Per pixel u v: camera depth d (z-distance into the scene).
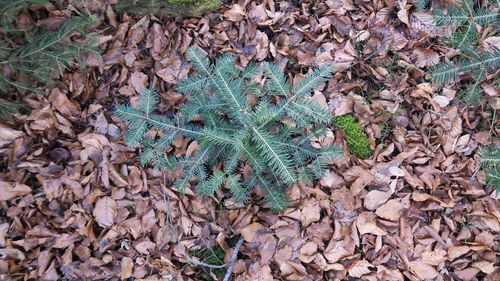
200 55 0.90
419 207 0.97
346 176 0.97
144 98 0.88
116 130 0.98
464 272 0.93
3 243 0.88
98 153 0.96
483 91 1.02
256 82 1.00
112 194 0.94
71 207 0.92
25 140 0.93
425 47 1.05
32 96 0.94
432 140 1.01
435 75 0.93
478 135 1.01
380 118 1.02
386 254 0.94
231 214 0.95
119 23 1.01
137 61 1.01
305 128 0.95
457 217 0.97
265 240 0.94
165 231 0.94
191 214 0.95
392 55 1.05
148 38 1.02
